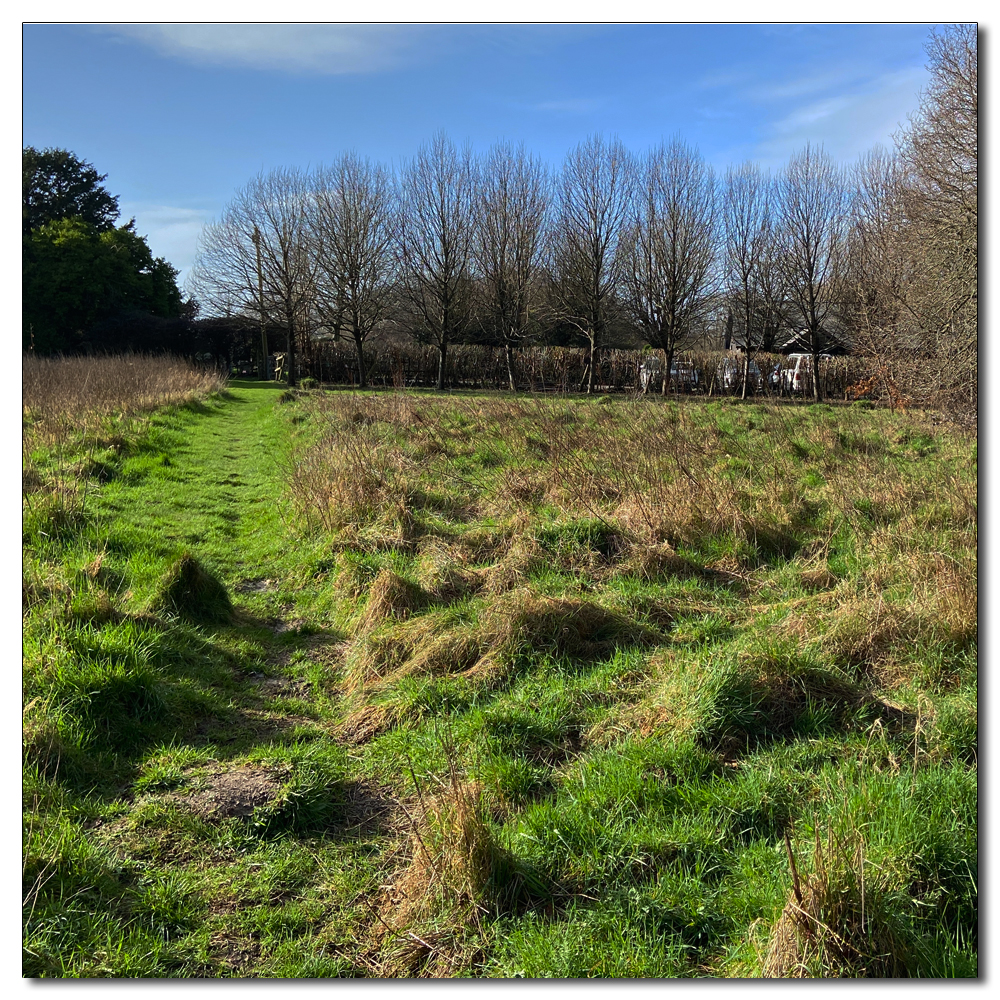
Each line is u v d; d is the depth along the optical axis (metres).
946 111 13.88
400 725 4.65
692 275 32.41
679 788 3.66
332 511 8.55
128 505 9.51
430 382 36.94
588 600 6.00
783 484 9.05
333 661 5.86
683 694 4.34
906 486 8.52
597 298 34.25
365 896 3.36
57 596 5.44
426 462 11.15
